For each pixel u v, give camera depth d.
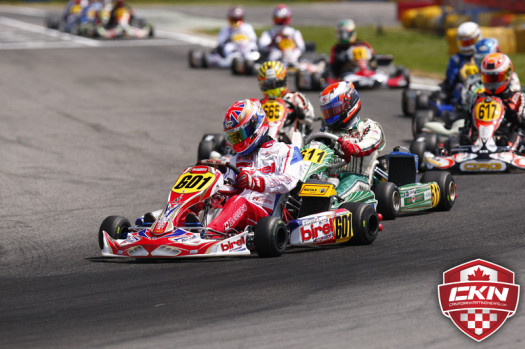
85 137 48.78
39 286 21.89
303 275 21.42
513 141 37.78
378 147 28.33
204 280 21.34
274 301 19.23
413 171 29.50
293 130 36.12
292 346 16.36
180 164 40.62
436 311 18.19
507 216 28.27
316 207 25.20
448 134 40.97
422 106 50.88
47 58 89.81
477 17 100.00
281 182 24.41
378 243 25.16
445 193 29.44
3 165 41.34
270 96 36.25
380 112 54.00
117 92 67.06
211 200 24.64
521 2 95.75
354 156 27.41
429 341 16.50
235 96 63.66
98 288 21.23
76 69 80.94
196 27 125.00
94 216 30.97
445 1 114.62
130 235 23.45
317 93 63.94
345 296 19.44
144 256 22.95
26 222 30.36
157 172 38.88
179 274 22.12
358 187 27.58
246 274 21.73
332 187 25.00
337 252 24.08
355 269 21.89
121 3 111.94
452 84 48.31
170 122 53.31
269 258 23.45
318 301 19.11
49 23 124.25
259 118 24.95
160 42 105.12
